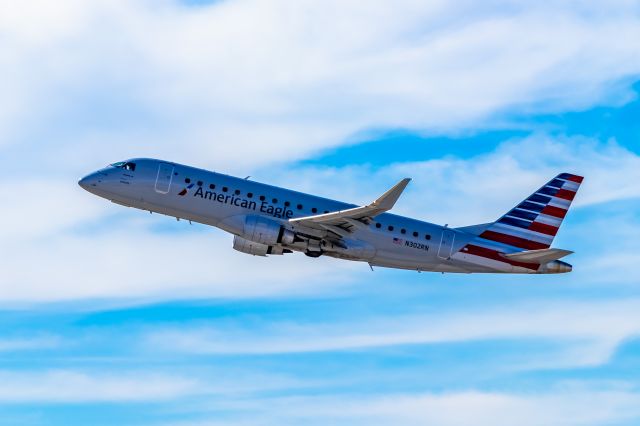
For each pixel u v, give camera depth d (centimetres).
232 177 16138
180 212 16000
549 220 17238
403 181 14325
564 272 17112
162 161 16150
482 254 16925
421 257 16650
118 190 15888
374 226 16400
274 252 16412
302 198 16125
